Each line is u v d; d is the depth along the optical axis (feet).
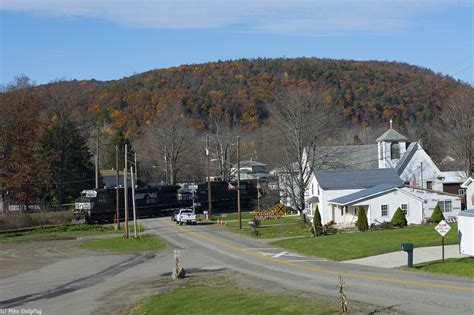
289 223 214.28
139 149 412.36
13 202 275.39
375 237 130.00
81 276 106.11
